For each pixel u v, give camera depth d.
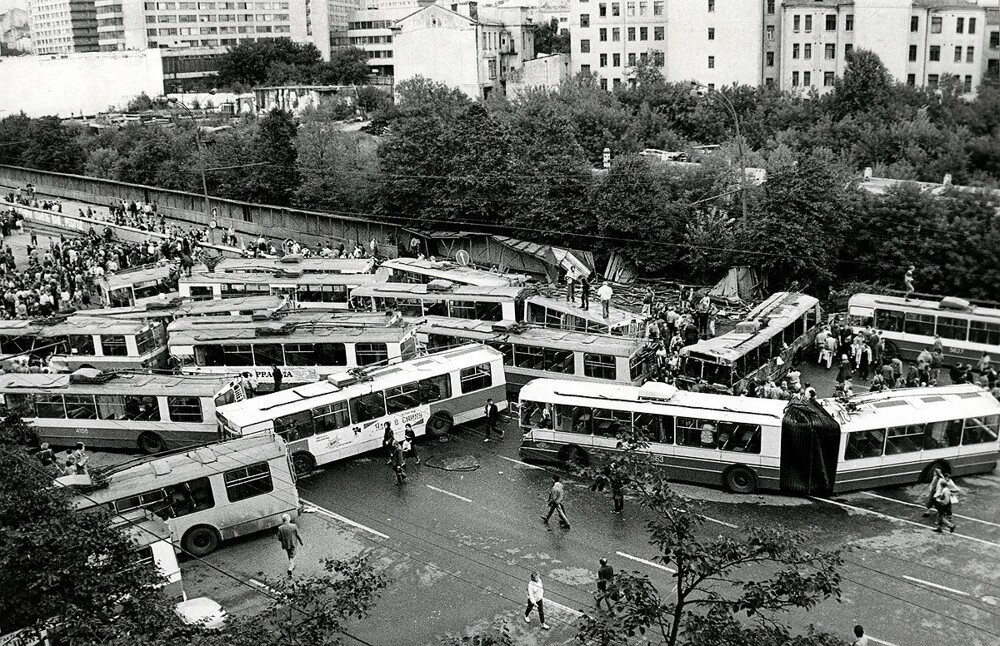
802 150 73.38
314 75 169.12
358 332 42.19
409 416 37.78
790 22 106.19
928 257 56.06
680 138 87.56
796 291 54.97
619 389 35.25
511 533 30.50
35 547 19.81
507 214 69.31
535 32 148.25
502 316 47.81
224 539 30.62
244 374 42.28
